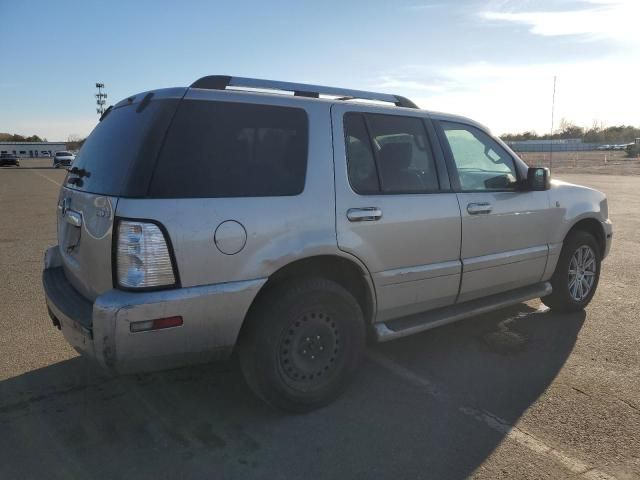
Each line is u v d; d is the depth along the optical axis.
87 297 3.10
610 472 2.71
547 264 4.74
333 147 3.36
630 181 23.53
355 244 3.34
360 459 2.82
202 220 2.79
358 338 3.44
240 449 2.92
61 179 30.72
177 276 2.74
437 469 2.73
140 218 2.66
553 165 39.72
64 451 2.90
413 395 3.54
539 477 2.67
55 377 3.79
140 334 2.68
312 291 3.17
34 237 9.95
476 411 3.33
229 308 2.89
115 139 3.14
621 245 8.69
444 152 4.00
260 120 3.14
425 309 3.94
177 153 2.83
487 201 4.13
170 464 2.78
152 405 3.41
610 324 4.90
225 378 3.79
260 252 2.97
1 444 2.97
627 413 3.29
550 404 3.41
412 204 3.64
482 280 4.18
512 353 4.24
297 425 3.17
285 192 3.11
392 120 3.75
